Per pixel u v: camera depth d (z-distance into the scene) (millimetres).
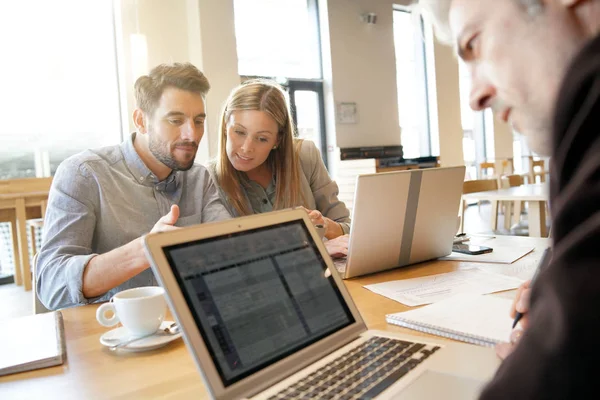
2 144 4754
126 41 4805
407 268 1480
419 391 636
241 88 1813
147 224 1594
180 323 628
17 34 4715
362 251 1356
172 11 5023
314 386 665
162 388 756
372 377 682
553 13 403
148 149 1610
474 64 485
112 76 5016
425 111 8211
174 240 681
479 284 1241
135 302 944
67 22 4871
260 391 656
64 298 1296
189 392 737
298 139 2146
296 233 865
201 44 4996
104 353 920
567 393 282
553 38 405
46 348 910
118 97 5031
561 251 304
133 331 962
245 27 6051
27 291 4305
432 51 8047
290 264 813
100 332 1050
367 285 1287
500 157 9555
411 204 1384
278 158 1961
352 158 6734
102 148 1621
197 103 1539
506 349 741
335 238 1705
